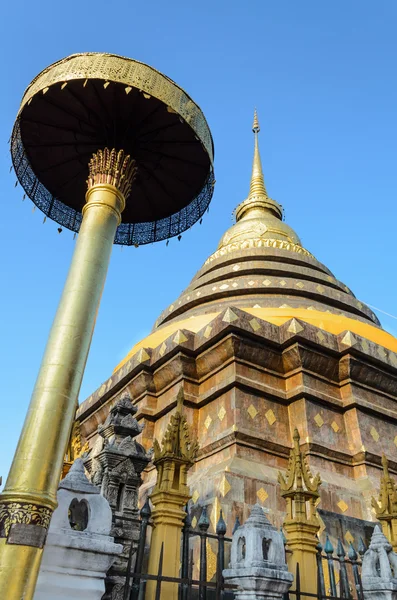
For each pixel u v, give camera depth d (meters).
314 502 9.48
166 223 15.70
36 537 6.12
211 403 16.84
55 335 8.43
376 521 14.30
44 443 7.12
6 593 5.64
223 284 24.45
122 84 10.84
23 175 13.82
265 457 15.17
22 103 11.73
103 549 6.36
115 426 10.23
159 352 18.61
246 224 32.38
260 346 17.00
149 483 15.85
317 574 8.65
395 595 8.52
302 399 16.62
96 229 10.30
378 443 16.92
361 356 17.73
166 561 7.34
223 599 8.90
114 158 11.51
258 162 38.84
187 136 13.00
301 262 26.94
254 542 7.23
